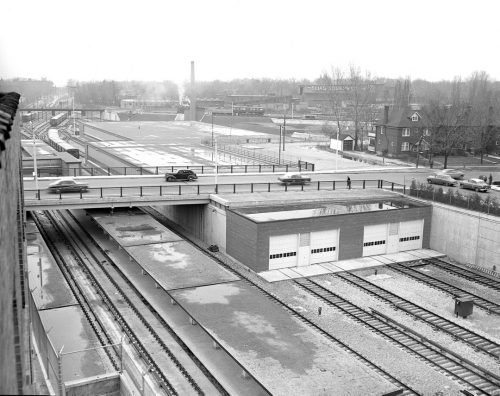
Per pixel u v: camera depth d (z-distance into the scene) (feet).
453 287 118.32
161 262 113.60
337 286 117.60
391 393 67.26
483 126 271.90
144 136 431.84
